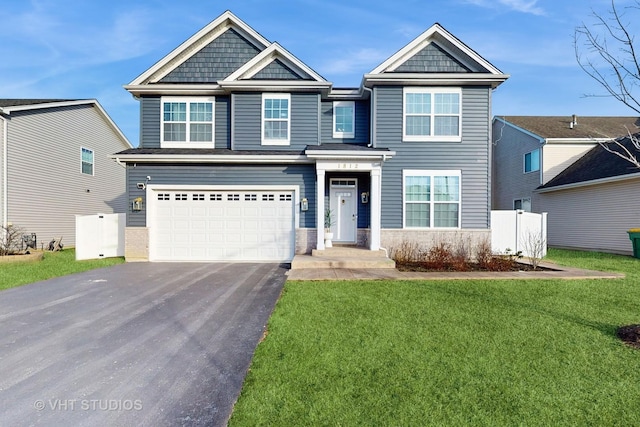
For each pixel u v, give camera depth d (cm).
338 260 955
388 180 1137
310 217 1127
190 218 1142
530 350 387
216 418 275
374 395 294
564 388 307
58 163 1586
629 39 475
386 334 434
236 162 1118
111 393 314
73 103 1650
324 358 366
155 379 339
